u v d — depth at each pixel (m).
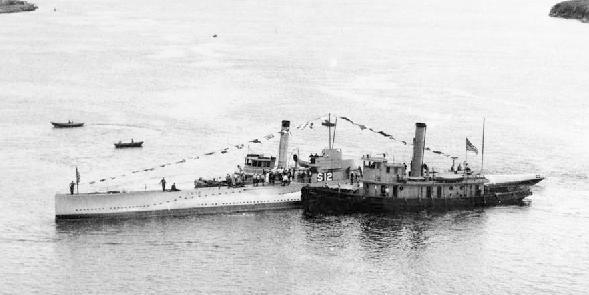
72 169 166.12
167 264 115.88
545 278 113.25
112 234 128.00
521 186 152.38
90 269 113.69
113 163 171.50
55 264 115.25
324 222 135.38
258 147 185.25
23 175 160.88
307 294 106.88
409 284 110.56
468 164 171.50
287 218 137.50
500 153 186.25
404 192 141.38
